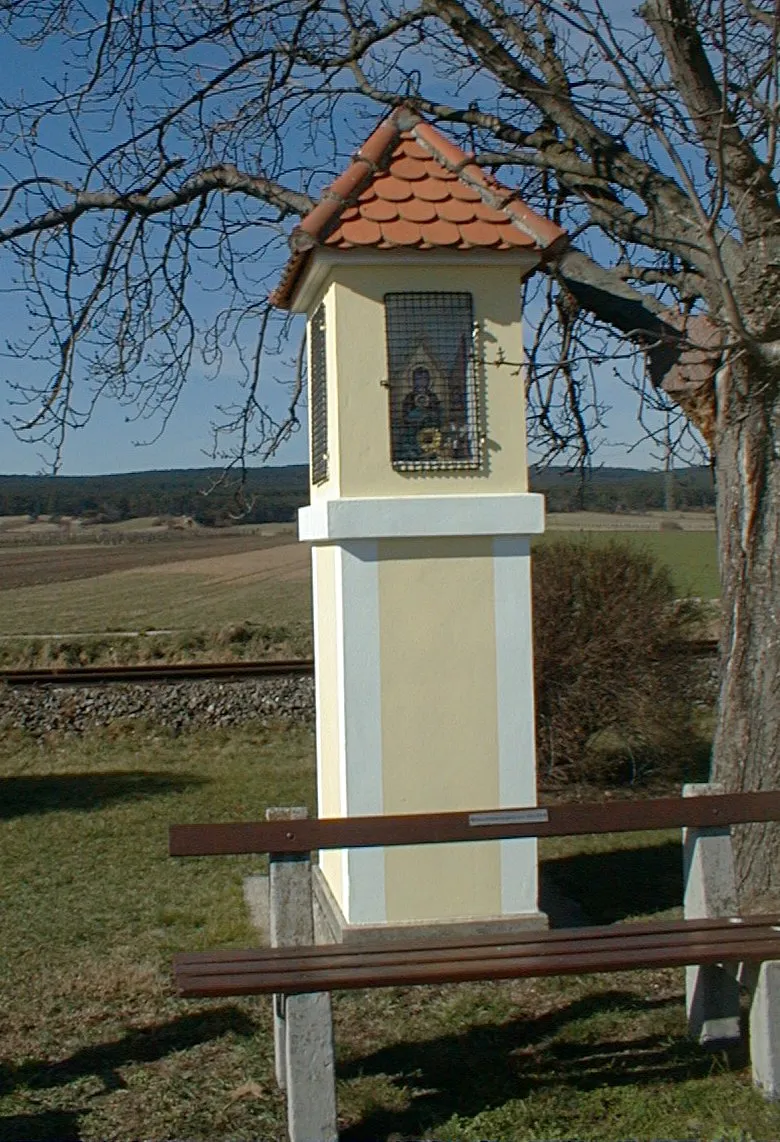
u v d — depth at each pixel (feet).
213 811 36.32
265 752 46.32
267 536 239.91
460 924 20.84
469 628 21.25
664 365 22.17
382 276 21.18
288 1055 13.92
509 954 14.46
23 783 41.50
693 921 15.55
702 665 45.16
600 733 40.55
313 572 25.14
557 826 15.56
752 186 19.33
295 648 63.46
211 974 13.93
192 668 52.39
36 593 135.54
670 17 19.66
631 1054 16.21
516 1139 13.87
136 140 26.86
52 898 26.55
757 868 20.43
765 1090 14.70
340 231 20.58
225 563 175.11
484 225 21.11
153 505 230.27
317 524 22.18
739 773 20.75
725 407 20.74
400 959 14.38
